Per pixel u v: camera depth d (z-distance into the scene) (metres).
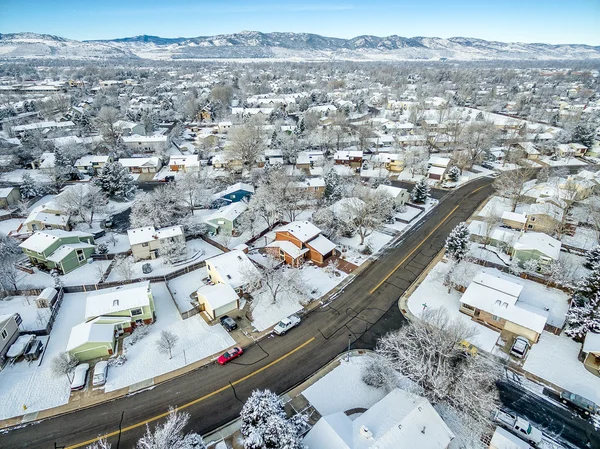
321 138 108.44
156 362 37.06
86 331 37.62
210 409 32.16
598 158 101.38
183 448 24.73
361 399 33.22
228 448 28.64
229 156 92.69
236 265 48.31
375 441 26.09
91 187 70.25
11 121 125.19
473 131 99.81
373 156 97.81
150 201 64.56
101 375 34.56
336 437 26.28
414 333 35.00
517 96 185.12
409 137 112.75
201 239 62.34
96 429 30.38
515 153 98.38
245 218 63.12
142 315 41.47
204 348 38.91
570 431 30.38
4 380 34.72
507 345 38.81
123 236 62.59
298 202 71.31
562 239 60.47
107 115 118.12
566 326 41.56
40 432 30.12
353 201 60.59
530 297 46.38
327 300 46.53
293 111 159.38
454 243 52.12
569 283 47.03
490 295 42.59
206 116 149.00
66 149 93.12
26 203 70.44
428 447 26.30
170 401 32.94
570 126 116.56
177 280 50.47
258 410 27.38
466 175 91.19
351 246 58.97
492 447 27.59
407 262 54.59
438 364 31.33
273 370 36.31
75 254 52.84
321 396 33.44
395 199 69.25
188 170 89.56
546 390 33.97
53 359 35.69
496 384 34.47
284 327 40.97
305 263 54.16
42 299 43.38
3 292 45.94
